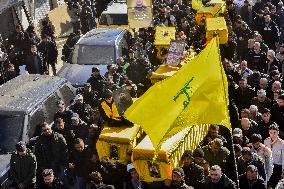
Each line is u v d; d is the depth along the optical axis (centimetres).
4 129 1120
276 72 1309
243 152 935
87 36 1834
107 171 964
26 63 1728
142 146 961
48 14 2369
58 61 2186
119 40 1795
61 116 1181
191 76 665
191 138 1031
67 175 1067
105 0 2770
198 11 2083
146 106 669
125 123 1038
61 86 1309
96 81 1416
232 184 855
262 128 1117
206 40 1745
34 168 1016
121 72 1559
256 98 1223
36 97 1204
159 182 962
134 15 1822
